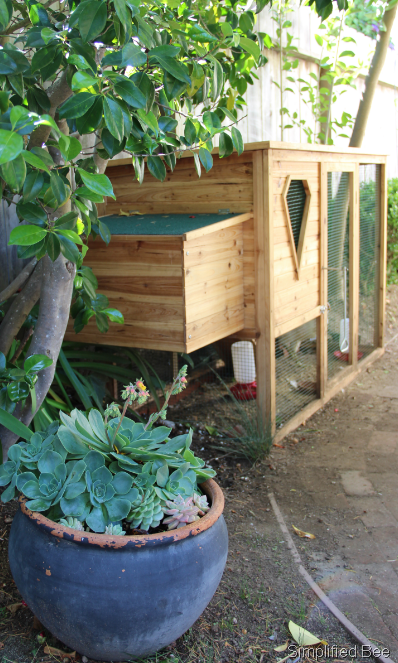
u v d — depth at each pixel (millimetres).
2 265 3260
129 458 1887
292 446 3607
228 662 1861
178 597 1655
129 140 1921
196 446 3506
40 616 1712
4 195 2227
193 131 2072
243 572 2328
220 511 1832
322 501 2932
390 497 2971
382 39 5336
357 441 3682
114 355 3531
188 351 2932
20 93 1737
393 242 7660
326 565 2406
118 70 1919
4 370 2055
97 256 3105
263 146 3127
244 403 4156
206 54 2131
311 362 4398
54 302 2162
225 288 3215
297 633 1974
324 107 5547
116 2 1559
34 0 1872
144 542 1598
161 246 2873
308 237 3865
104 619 1606
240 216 3180
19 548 1716
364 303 5285
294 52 5668
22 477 1787
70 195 1711
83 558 1600
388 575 2340
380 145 8117
